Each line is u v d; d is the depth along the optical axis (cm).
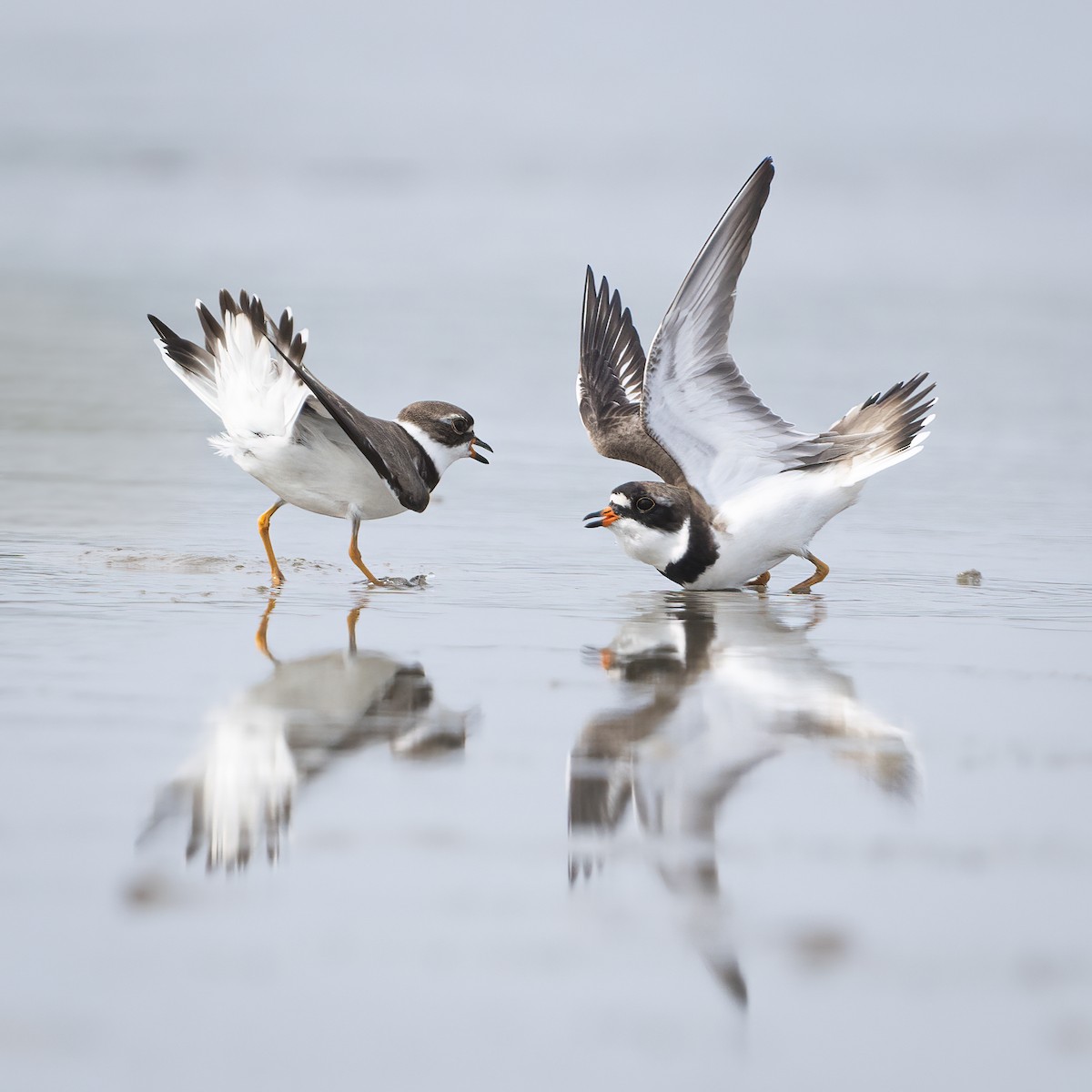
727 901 658
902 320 3080
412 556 1455
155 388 2352
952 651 1112
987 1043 554
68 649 1052
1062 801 780
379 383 2352
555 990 585
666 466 1527
